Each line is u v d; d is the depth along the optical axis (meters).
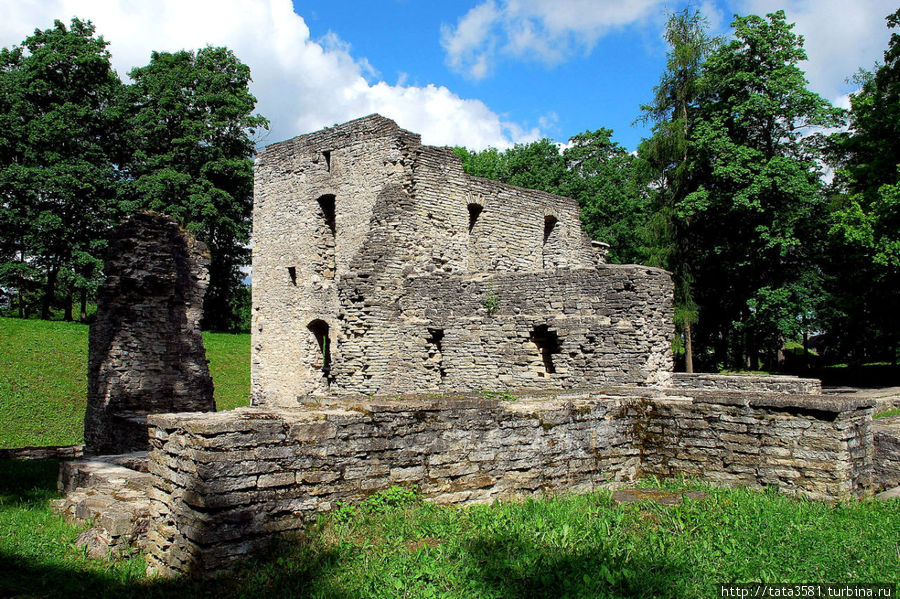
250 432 6.77
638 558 6.54
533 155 49.56
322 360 26.75
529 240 26.84
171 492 6.95
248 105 46.88
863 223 26.92
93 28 45.31
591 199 45.12
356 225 24.20
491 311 18.44
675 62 36.72
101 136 44.56
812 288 32.69
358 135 24.25
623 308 16.28
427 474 8.22
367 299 20.19
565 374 17.03
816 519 7.85
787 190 30.97
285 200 27.44
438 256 22.70
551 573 6.20
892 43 27.28
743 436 9.70
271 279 27.98
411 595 5.84
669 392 11.12
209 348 38.47
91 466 10.17
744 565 6.46
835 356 45.09
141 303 16.44
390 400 8.57
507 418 9.04
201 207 42.47
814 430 9.16
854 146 29.11
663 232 36.22
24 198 40.47
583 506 8.50
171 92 43.66
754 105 32.16
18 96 41.50
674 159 36.22
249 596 5.94
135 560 7.27
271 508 6.85
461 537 7.11
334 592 5.90
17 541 7.77
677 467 10.22
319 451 7.29
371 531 7.16
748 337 37.38
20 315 48.22
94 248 41.28
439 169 23.09
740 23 33.66
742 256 33.81
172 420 6.92
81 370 29.89
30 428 23.88
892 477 11.22
